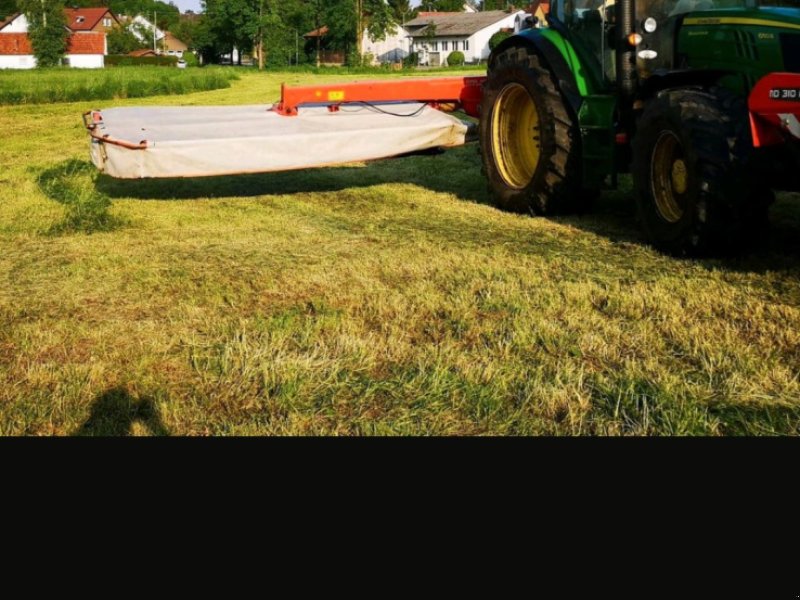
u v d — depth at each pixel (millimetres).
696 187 5043
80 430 3068
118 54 88188
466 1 103312
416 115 7684
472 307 4301
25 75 33031
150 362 3650
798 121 4484
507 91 7078
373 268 5129
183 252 5703
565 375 3396
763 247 5500
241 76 42688
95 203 7586
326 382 3387
